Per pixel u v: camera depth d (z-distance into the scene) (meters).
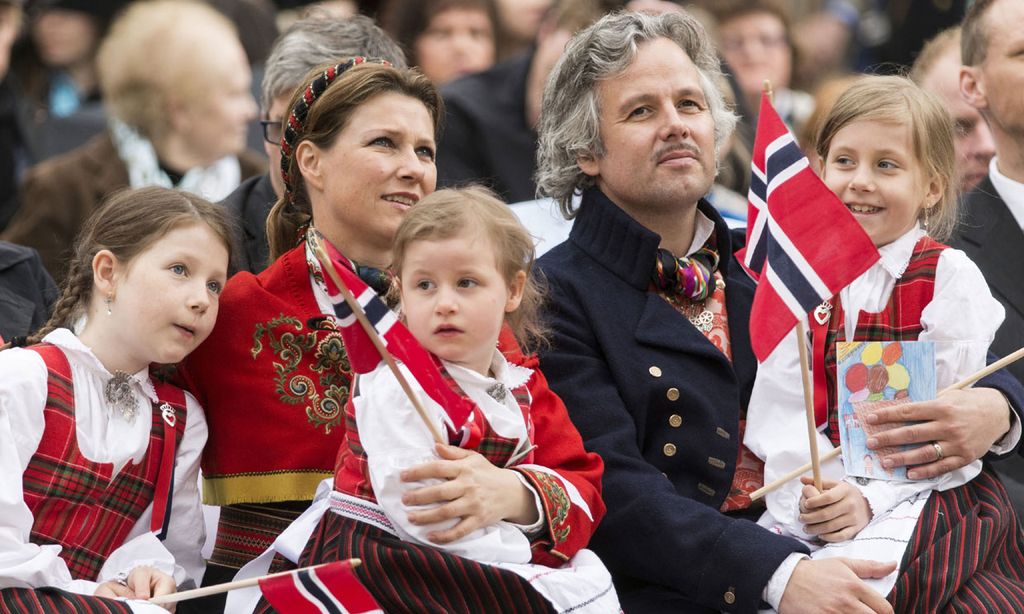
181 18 25.70
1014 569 16.92
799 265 15.93
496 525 14.89
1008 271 20.33
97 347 15.80
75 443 15.32
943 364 16.80
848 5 37.12
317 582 14.33
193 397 16.36
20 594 14.37
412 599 14.45
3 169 29.42
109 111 26.00
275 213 17.47
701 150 17.28
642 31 17.47
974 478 16.94
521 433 15.27
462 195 15.27
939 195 17.50
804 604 15.55
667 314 17.28
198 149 25.47
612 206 17.55
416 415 14.74
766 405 17.20
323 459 16.36
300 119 16.72
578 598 14.73
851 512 16.20
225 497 16.34
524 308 16.34
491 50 29.62
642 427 16.92
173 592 15.12
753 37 29.94
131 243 15.69
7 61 30.55
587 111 17.55
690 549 15.98
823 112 20.81
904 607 15.76
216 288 16.02
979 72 21.11
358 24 20.69
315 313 16.53
